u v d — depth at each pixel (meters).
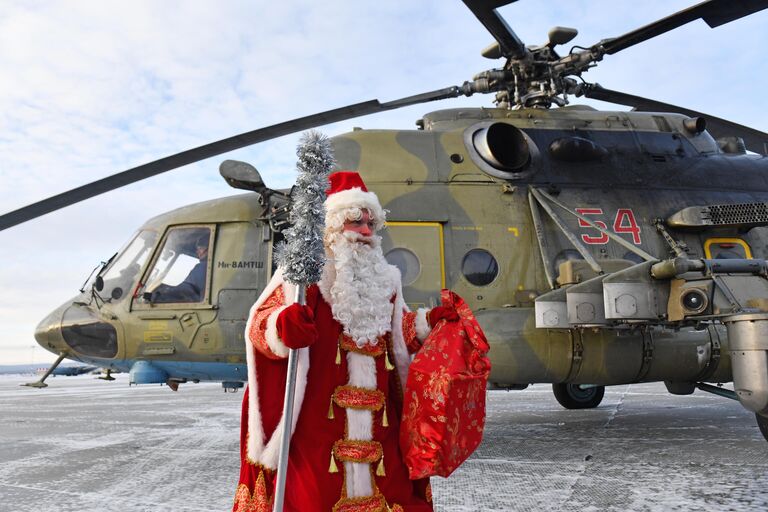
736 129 8.25
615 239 6.45
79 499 4.23
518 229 6.73
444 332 2.33
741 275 5.21
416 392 2.25
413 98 7.12
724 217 6.81
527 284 6.54
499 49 7.09
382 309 2.32
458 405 2.21
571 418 8.50
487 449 5.89
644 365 6.21
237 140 6.47
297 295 2.05
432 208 6.65
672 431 6.87
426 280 6.38
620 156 7.36
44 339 6.91
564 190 6.97
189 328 6.69
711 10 5.64
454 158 7.00
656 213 7.02
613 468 4.82
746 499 3.74
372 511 2.09
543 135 7.31
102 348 6.81
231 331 6.68
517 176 6.96
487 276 6.52
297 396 2.14
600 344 6.09
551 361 6.01
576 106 8.13
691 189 7.29
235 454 6.11
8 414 11.43
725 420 7.80
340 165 6.80
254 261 6.86
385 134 7.13
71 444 7.00
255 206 7.14
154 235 7.17
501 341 5.98
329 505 2.08
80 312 6.91
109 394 19.92
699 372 6.38
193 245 7.02
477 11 5.91
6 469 5.44
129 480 4.85
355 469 2.13
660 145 7.59
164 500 4.14
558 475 4.62
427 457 2.15
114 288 6.97
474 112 7.58
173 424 9.12
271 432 2.17
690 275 5.29
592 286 5.63
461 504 3.83
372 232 2.44
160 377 6.86
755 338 4.78
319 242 2.03
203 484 4.65
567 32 6.85
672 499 3.79
